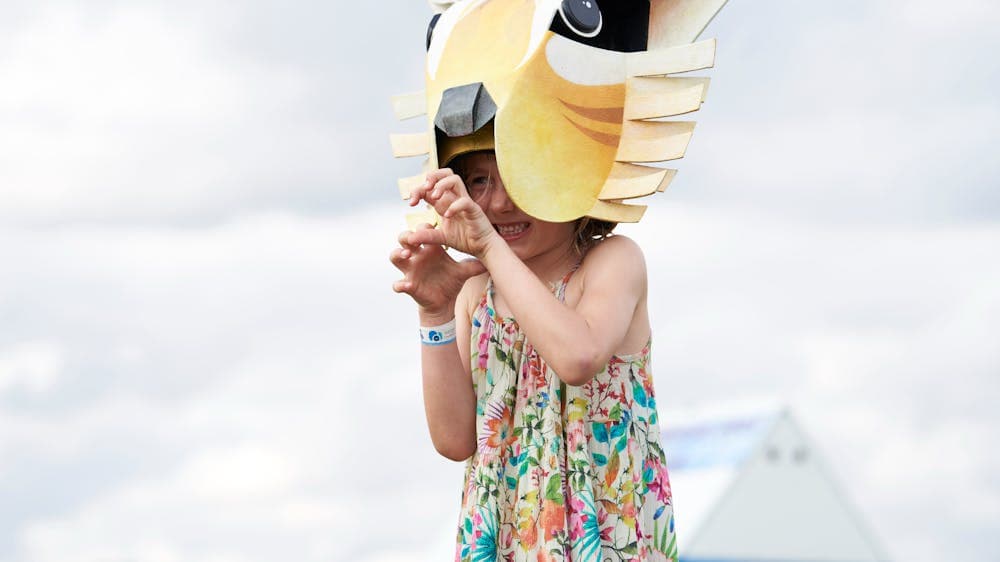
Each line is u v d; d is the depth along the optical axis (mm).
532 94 3979
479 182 4180
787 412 9211
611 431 4219
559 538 4086
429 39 4340
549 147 3992
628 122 4125
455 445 4293
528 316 3904
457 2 4348
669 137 4066
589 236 4344
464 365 4375
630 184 4047
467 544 4230
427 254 4102
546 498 4113
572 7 4023
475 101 3941
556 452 4145
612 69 4113
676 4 4203
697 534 8758
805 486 8930
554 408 4172
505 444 4246
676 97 4078
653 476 4312
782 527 8844
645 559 4184
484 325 4328
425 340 4234
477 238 3979
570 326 3900
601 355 3949
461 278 4172
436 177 3979
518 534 4152
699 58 4090
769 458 8992
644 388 4328
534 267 4309
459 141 4074
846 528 8969
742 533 8812
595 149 4066
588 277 4191
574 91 4035
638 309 4320
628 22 4184
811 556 8859
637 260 4234
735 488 8891
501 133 3939
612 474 4203
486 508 4172
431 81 4129
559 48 4023
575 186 4023
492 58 4035
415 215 4387
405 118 4672
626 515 4180
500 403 4254
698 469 9562
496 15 4145
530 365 4230
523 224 4168
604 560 4164
